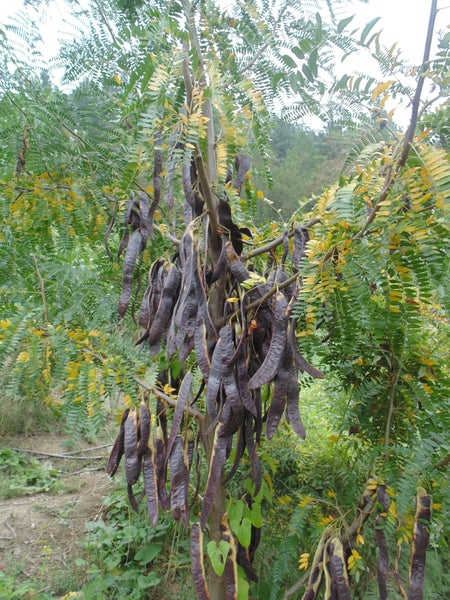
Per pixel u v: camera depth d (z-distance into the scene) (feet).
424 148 3.06
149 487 4.94
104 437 14.08
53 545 9.22
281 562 6.00
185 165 4.24
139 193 5.53
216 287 5.17
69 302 5.56
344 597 4.54
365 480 6.17
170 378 6.15
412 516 4.24
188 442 5.30
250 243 5.10
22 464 12.44
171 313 4.99
